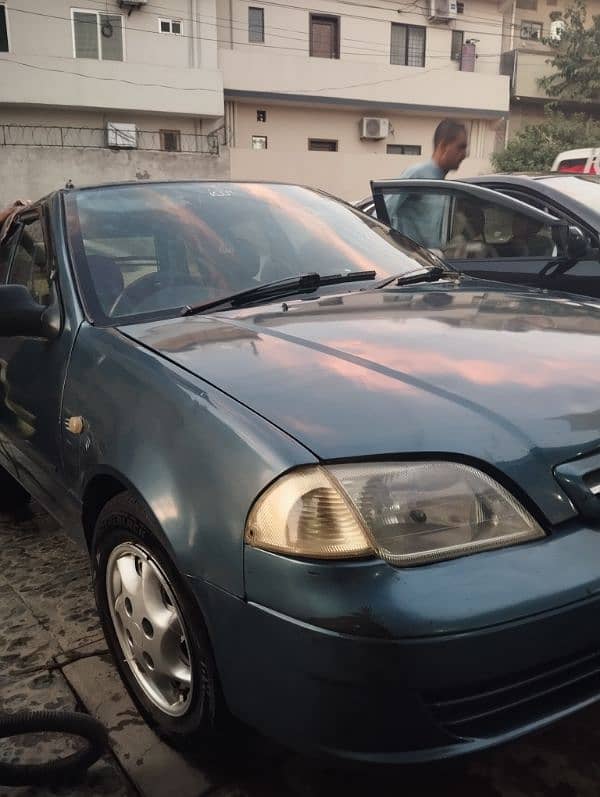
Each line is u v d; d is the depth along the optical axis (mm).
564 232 3605
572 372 1724
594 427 1544
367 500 1369
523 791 1708
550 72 25219
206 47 21469
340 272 2688
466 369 1720
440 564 1352
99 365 2025
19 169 20234
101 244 2486
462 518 1394
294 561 1350
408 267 2842
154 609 1763
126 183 2840
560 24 25500
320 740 1367
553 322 2115
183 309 2316
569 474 1467
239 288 2477
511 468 1443
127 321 2236
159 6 20938
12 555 3002
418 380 1648
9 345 2689
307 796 1706
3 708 2041
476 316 2172
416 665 1284
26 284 2852
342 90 23125
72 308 2285
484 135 25828
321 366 1730
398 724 1321
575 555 1403
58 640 2369
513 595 1326
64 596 2648
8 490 3406
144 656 1849
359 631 1286
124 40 20812
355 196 23000
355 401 1550
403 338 1938
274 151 21984
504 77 24672
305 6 22500
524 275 4047
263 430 1490
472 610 1300
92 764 1784
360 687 1302
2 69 19812
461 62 24578
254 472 1438
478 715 1389
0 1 19734
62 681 2154
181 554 1524
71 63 20281
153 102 21125
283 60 22391
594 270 3758
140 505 1676
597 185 4391
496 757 1808
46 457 2361
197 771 1788
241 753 1782
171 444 1626
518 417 1532
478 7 24391
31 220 2988
